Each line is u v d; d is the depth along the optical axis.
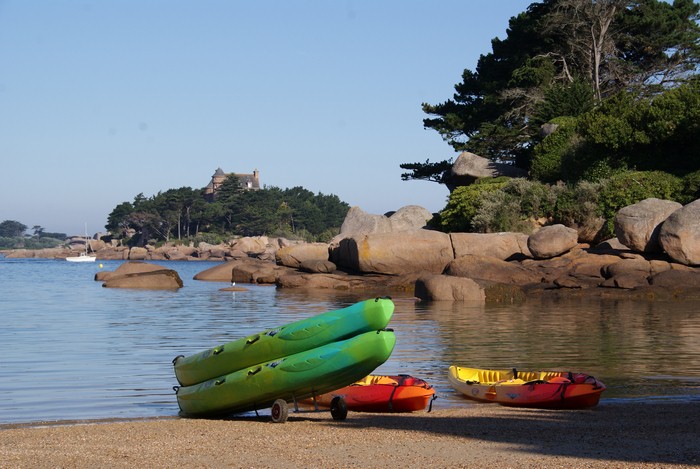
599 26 66.62
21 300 48.66
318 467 10.69
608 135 50.78
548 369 20.53
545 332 28.00
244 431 13.48
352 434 13.05
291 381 14.23
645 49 71.38
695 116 48.09
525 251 47.53
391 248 50.25
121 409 16.45
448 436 12.82
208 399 15.34
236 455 11.47
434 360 22.08
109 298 50.06
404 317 33.34
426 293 42.31
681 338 26.17
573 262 43.75
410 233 50.41
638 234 41.50
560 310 35.75
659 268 40.59
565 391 15.62
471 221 53.59
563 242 44.12
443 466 10.68
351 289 51.22
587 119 53.62
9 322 34.16
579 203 48.97
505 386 16.39
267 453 11.59
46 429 13.84
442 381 19.03
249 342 15.25
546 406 15.83
